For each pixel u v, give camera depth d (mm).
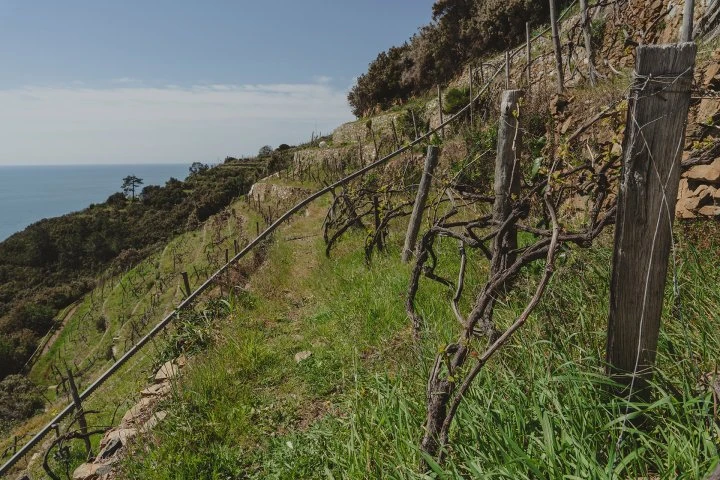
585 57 10102
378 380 3168
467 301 4406
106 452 4414
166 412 4156
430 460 2057
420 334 3635
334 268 7684
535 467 1807
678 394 2139
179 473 3203
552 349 2674
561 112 6734
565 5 18984
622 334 2168
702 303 2764
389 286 5566
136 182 112438
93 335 44438
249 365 4695
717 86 4270
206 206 67500
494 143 6836
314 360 4598
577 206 5281
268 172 42531
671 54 1846
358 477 2547
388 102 32562
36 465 8578
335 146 28969
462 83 19844
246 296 7188
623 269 2096
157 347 6656
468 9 24906
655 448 2059
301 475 2977
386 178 11375
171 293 36781
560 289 3324
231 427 3746
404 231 8547
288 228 14148
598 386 2297
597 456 2049
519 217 3482
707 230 3881
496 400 2467
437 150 6512
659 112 1890
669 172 1934
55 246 86562
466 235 4008
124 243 80000
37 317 56219
